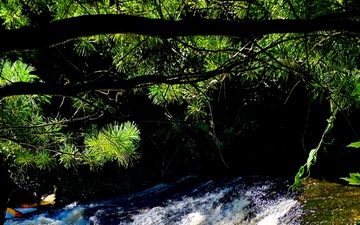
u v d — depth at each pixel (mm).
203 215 5805
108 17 864
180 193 7223
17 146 1879
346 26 880
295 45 1392
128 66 1748
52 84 1143
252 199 5629
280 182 6066
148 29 874
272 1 1387
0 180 2291
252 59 1066
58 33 853
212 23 875
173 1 1494
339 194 4730
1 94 1120
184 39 1545
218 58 1579
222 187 6723
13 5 1568
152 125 7496
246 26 876
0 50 840
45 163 2064
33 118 1837
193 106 1882
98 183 8328
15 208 7863
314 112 6438
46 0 1566
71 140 2008
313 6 1183
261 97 6648
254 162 7418
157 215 6332
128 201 7438
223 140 7480
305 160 6625
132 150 1851
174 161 8359
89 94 1716
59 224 7000
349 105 1401
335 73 1379
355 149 5891
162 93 1793
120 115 1305
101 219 6617
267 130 7270
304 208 4570
